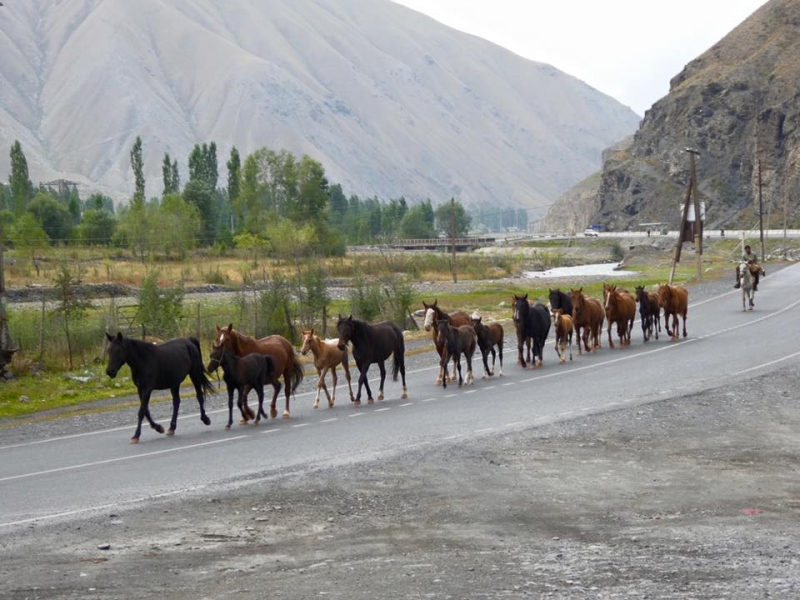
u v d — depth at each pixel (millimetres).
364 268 99000
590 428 20547
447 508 14078
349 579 10484
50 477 17422
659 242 160625
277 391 23781
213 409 25938
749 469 16688
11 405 27828
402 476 16266
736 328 40594
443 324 26969
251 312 44406
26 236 105625
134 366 21047
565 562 10961
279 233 109062
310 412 24359
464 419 22062
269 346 23484
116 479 16875
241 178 140750
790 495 14719
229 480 16266
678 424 20984
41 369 33375
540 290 73625
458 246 186375
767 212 185625
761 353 32562
